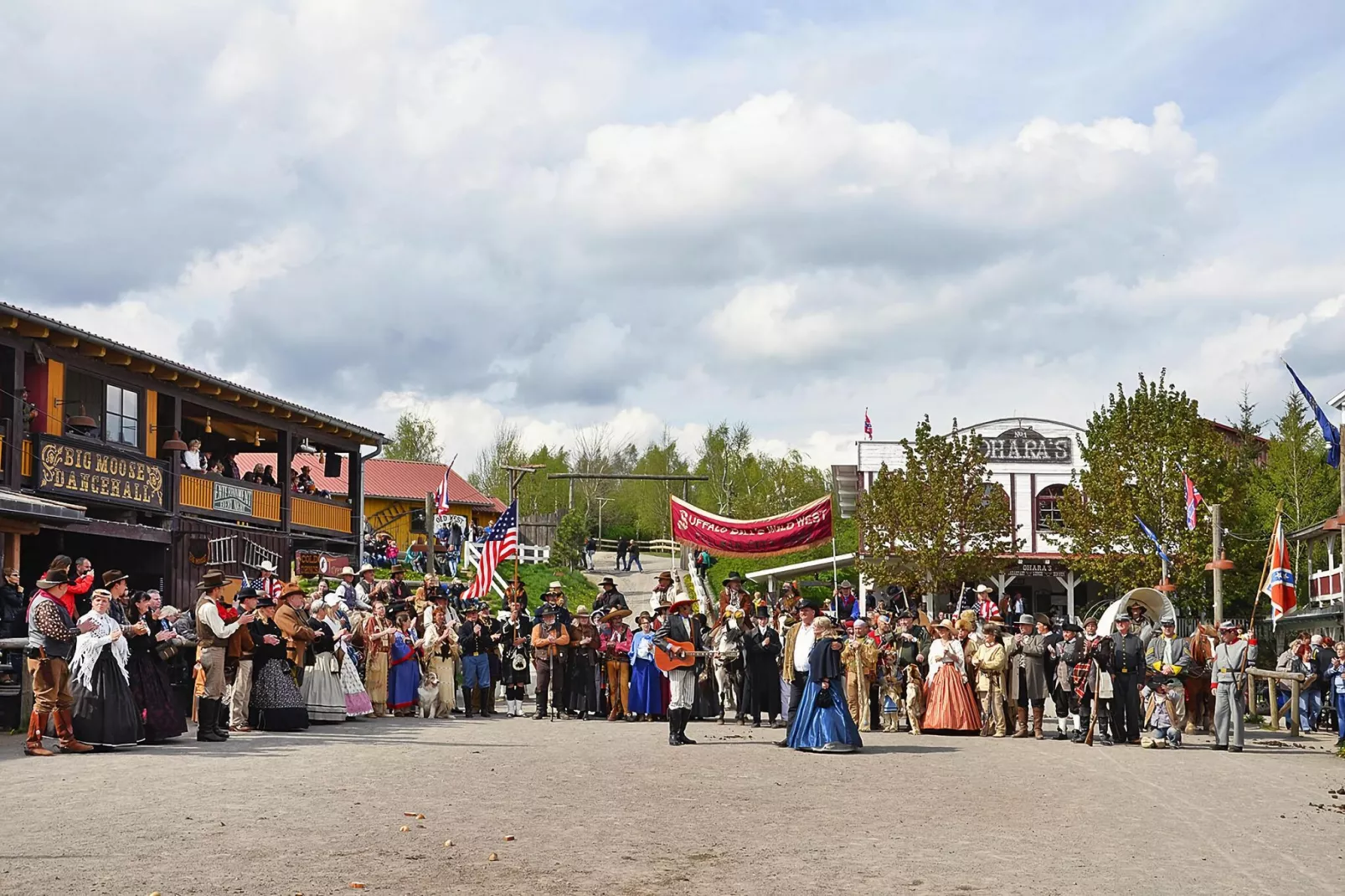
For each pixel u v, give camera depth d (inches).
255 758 535.2
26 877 293.1
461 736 681.6
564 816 395.9
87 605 741.9
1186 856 353.1
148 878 293.7
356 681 804.0
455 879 300.5
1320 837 395.5
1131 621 813.9
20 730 634.2
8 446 943.7
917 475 1806.1
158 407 1236.5
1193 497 1347.2
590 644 895.7
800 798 455.8
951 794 478.9
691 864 325.4
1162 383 1656.0
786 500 3267.7
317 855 324.2
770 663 828.0
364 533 1817.2
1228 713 729.6
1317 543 1871.3
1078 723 763.4
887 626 883.4
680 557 2332.7
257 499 1359.5
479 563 1386.6
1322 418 896.9
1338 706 807.1
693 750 633.0
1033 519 1987.0
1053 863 336.5
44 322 960.3
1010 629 912.9
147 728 592.7
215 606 620.1
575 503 3747.5
